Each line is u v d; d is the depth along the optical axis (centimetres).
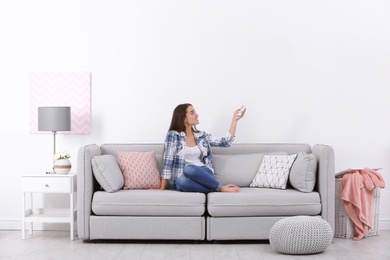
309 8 559
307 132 557
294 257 421
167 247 464
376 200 511
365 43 559
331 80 557
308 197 470
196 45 560
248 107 558
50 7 560
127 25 561
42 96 560
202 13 560
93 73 559
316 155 497
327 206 477
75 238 508
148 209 471
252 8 560
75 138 560
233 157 533
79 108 559
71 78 559
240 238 471
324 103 557
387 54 558
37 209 536
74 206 512
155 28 560
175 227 472
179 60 559
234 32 559
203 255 431
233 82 559
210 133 558
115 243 482
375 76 557
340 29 558
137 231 473
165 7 560
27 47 559
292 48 559
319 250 431
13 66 560
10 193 561
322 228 427
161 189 504
